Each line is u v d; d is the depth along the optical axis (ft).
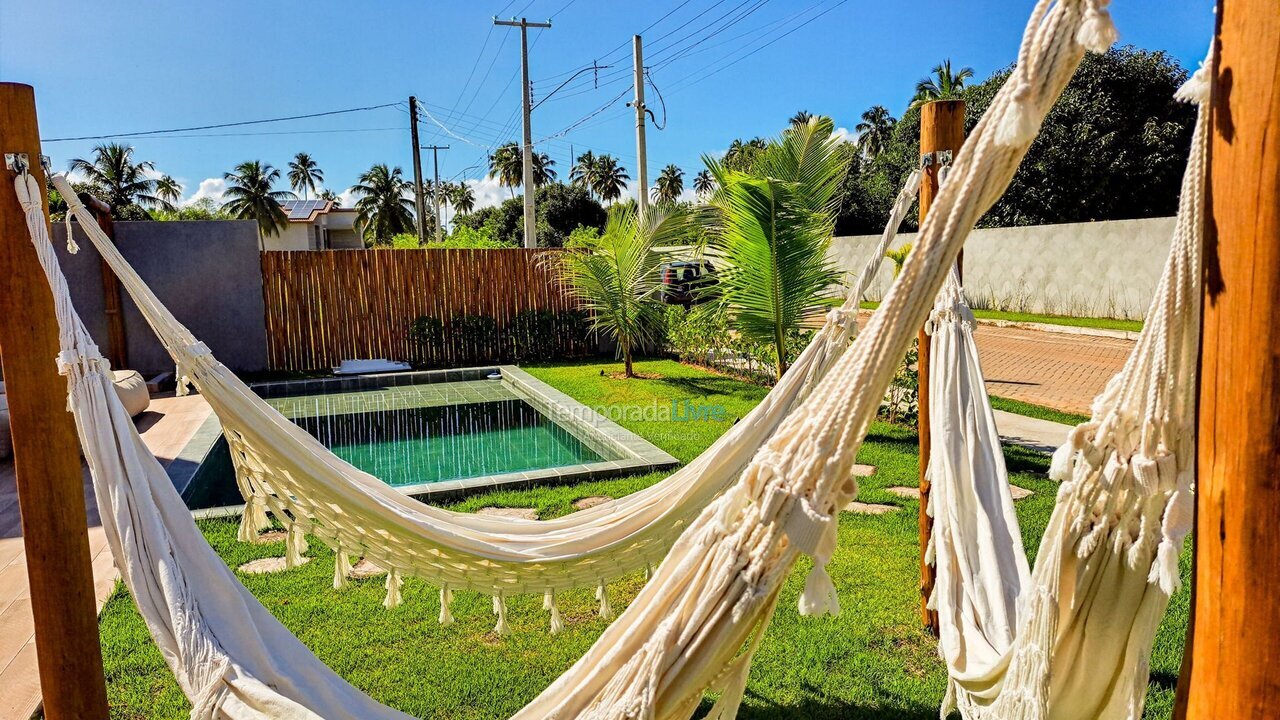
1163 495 4.84
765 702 10.11
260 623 7.33
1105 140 68.54
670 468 20.40
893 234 9.57
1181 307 4.23
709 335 37.11
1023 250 57.16
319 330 41.04
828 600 4.62
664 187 207.41
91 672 8.43
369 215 187.11
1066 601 5.44
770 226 22.13
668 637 5.09
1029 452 20.99
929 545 11.00
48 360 7.91
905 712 9.86
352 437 28.53
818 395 4.66
